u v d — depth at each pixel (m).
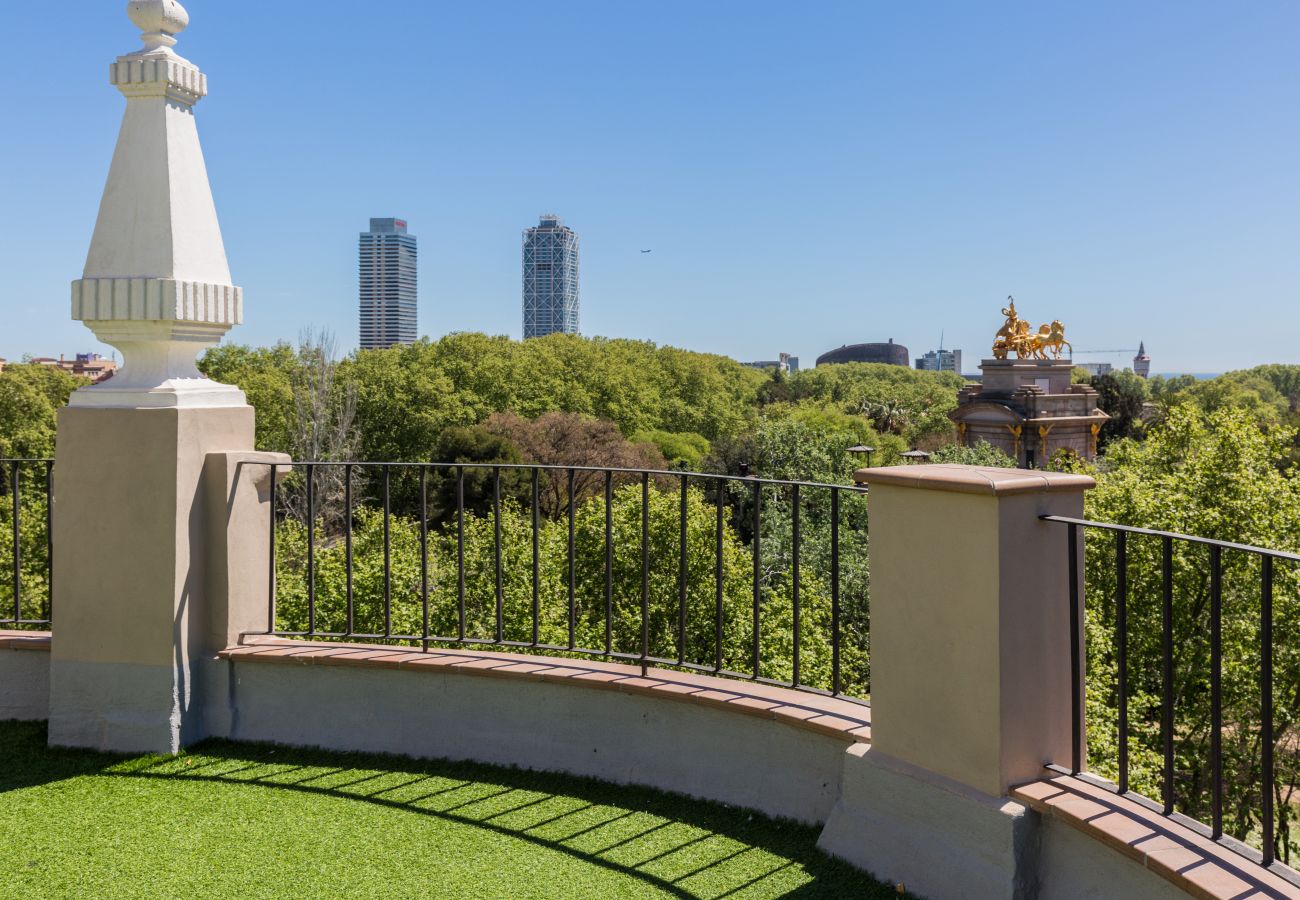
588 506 21.12
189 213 3.82
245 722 3.89
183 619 3.79
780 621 18.11
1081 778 2.36
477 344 66.81
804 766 3.00
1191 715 16.39
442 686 3.70
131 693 3.77
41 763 3.65
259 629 4.09
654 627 18.98
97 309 3.68
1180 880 1.90
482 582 18.30
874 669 2.71
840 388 120.75
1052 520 2.39
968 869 2.37
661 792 3.30
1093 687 13.94
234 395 4.11
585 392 68.38
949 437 73.56
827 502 25.70
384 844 2.92
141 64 3.70
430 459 53.28
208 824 3.08
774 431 39.62
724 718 3.20
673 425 76.44
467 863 2.78
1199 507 18.38
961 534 2.43
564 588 19.70
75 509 3.81
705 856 2.80
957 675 2.44
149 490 3.74
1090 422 55.66
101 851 2.88
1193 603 16.84
